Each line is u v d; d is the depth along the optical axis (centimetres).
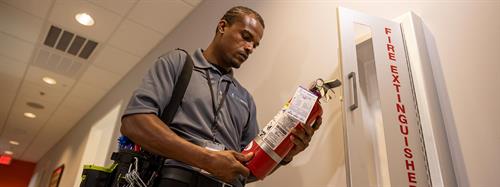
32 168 1038
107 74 450
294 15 181
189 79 104
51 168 747
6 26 367
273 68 180
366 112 128
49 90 523
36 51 412
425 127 99
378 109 127
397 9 128
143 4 311
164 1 304
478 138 92
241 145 122
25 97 559
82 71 449
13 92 541
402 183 91
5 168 998
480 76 97
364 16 119
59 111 605
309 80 153
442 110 103
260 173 88
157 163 90
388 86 104
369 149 123
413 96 106
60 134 739
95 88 496
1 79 500
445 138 98
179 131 95
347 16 117
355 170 95
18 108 612
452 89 103
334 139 132
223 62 121
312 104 92
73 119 637
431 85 106
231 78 121
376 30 116
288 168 149
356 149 98
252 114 127
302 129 92
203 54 125
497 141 88
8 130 756
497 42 96
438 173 92
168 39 345
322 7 163
